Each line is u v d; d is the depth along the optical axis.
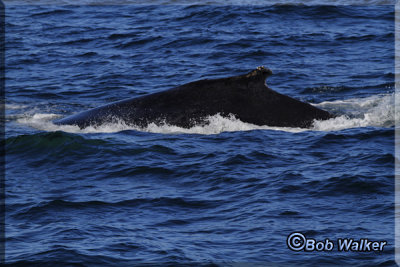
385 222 39.72
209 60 104.94
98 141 58.69
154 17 138.12
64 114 74.75
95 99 83.94
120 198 45.34
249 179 48.62
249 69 99.00
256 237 38.09
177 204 44.06
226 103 64.50
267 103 64.38
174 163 53.06
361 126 63.78
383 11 136.12
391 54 105.56
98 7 151.88
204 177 49.53
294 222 40.19
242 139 59.56
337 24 127.69
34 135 59.50
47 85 91.81
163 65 102.56
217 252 36.22
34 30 131.00
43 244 37.28
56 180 50.03
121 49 114.44
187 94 65.69
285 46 112.06
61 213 42.50
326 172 49.44
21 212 42.72
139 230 39.50
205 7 142.50
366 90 84.62
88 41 120.56
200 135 61.50
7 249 36.72
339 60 102.81
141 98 66.88
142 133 62.34
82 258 35.34
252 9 138.75
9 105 80.06
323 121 64.25
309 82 90.12
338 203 43.25
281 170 50.47
